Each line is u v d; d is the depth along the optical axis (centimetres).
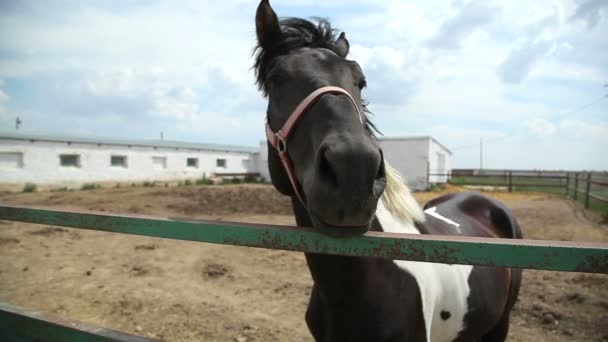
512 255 88
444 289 178
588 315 375
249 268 540
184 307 408
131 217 128
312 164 130
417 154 2084
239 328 364
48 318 148
